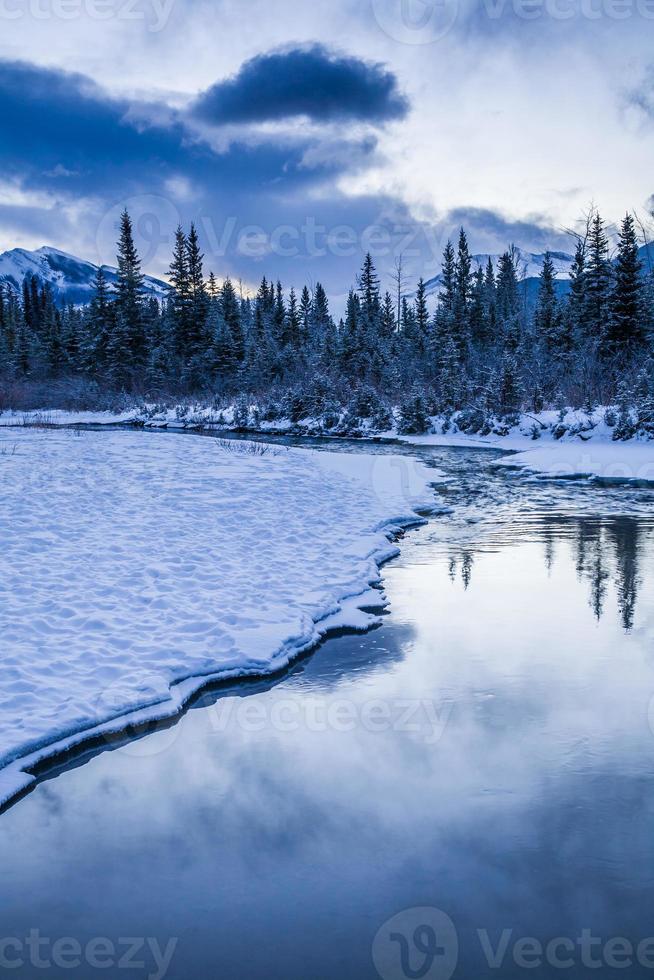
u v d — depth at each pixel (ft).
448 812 14.70
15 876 13.02
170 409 146.10
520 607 28.40
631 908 11.96
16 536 32.60
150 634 23.31
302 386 129.80
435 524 45.83
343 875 12.89
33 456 56.95
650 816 14.52
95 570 29.01
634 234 121.29
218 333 162.30
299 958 10.97
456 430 108.47
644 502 54.03
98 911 12.12
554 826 14.19
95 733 17.83
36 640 22.07
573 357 123.13
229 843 13.80
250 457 62.23
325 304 225.76
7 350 203.41
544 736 17.83
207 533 36.19
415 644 24.49
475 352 140.97
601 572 33.58
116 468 51.90
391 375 134.31
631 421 83.41
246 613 25.72
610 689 20.56
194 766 16.79
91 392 159.43
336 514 43.86
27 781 15.94
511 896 12.27
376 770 16.42
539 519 47.47
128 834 14.24
